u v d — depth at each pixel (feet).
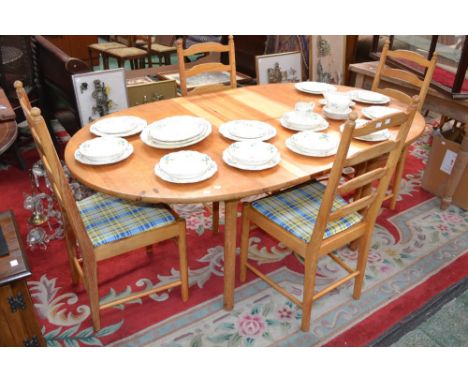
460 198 8.37
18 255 4.28
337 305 6.13
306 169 4.96
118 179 4.71
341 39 11.30
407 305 6.15
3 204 8.29
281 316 5.94
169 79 10.94
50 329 5.65
